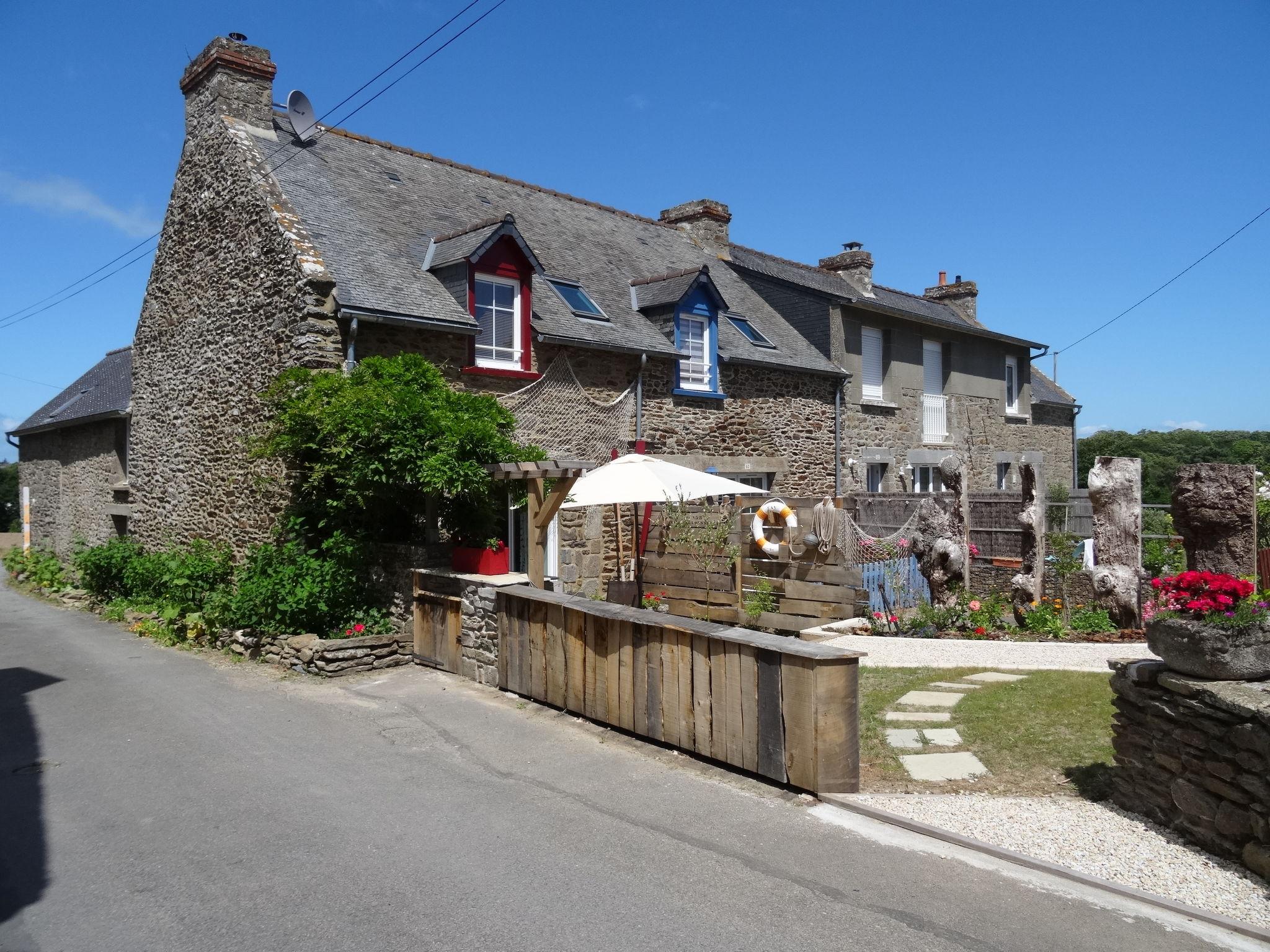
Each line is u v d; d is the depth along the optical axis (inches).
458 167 606.5
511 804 201.0
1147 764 178.1
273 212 421.7
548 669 283.7
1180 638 166.9
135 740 256.1
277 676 335.9
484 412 382.0
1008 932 140.9
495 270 452.1
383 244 454.0
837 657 199.0
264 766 230.8
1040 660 311.9
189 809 200.5
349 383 367.6
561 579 478.0
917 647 346.0
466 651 323.9
